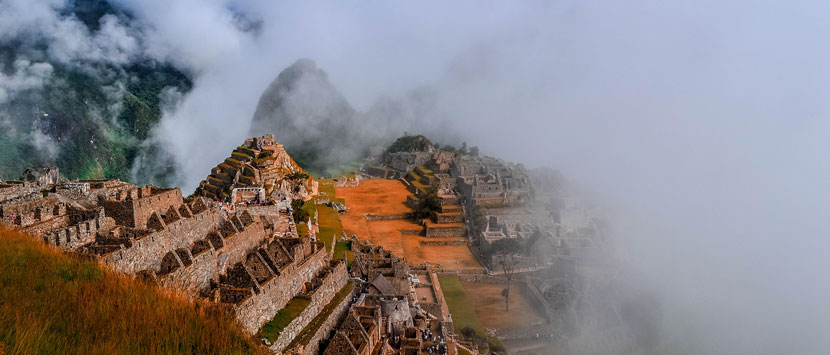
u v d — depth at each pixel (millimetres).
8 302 34219
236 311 58781
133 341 36438
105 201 66625
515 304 146375
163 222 64812
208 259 67188
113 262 53281
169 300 44969
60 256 45500
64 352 31594
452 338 109938
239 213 96938
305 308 74500
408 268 145750
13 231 49188
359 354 71312
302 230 120875
